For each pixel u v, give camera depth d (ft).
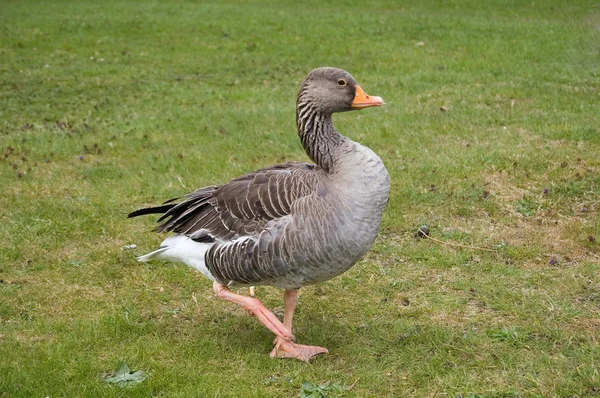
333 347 17.17
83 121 36.35
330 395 15.03
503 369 15.81
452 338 17.12
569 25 56.39
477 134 31.99
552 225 23.41
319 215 15.05
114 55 52.95
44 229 23.57
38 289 20.03
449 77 42.93
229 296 16.57
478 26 58.23
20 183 27.66
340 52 51.80
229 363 16.49
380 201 15.38
